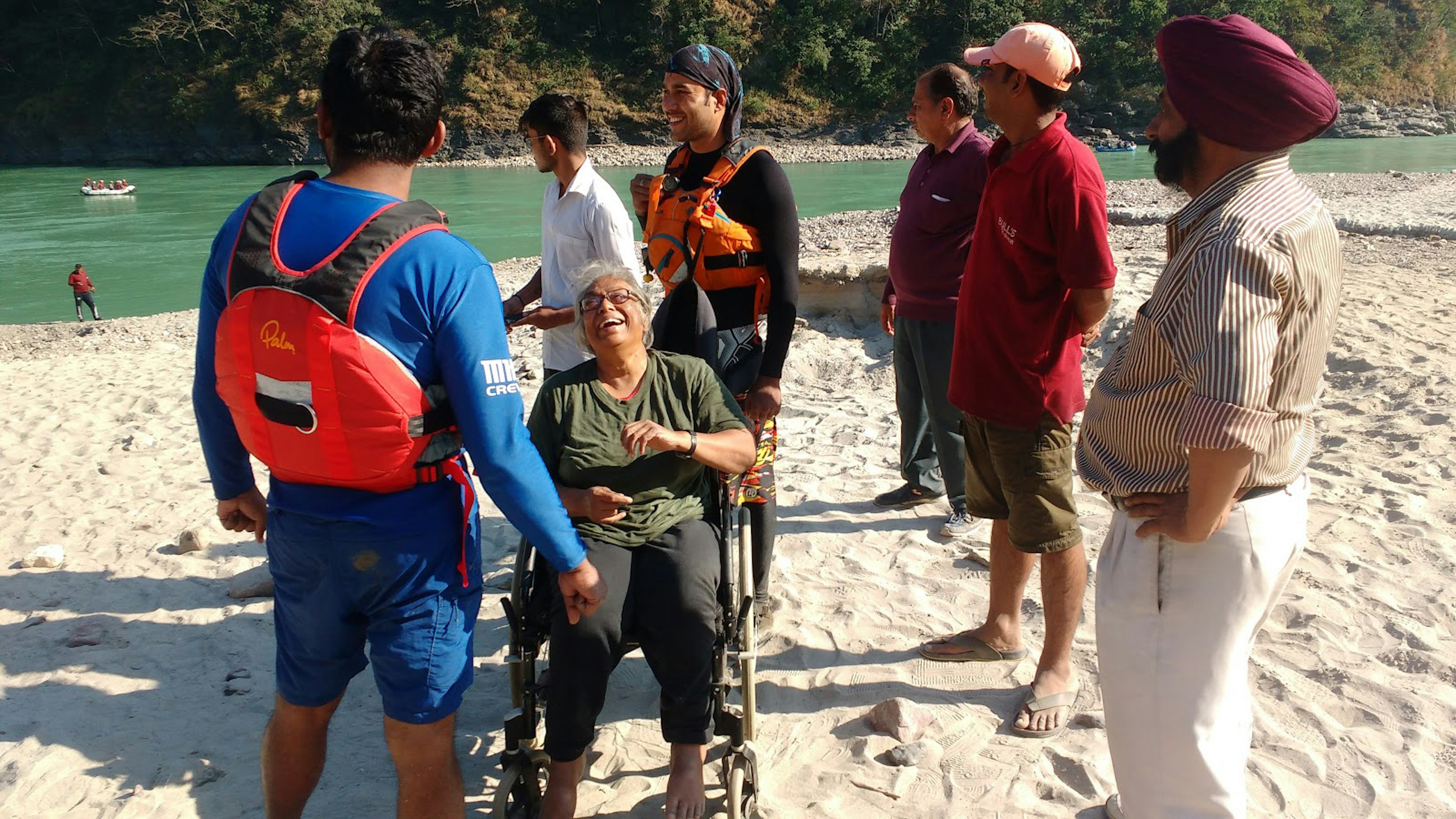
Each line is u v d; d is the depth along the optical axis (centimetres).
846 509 561
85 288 1912
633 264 427
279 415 228
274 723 267
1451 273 1055
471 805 325
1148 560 242
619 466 318
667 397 331
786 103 7131
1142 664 244
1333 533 482
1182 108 226
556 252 438
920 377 490
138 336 1645
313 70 6850
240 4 7019
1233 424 208
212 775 340
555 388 333
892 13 7388
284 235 227
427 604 244
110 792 333
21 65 7400
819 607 446
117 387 974
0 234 3453
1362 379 720
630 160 6444
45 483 668
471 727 370
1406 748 327
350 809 325
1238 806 242
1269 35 219
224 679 407
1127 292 930
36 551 523
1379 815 298
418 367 229
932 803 318
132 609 471
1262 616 243
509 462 236
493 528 557
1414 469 554
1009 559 378
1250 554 232
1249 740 248
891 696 377
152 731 368
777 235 371
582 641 291
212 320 240
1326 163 4647
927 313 475
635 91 7094
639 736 361
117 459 714
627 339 324
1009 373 335
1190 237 227
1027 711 352
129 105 7044
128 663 420
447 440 243
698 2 7175
